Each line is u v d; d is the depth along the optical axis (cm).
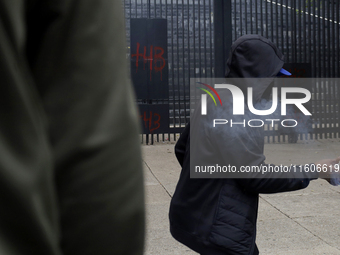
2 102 47
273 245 394
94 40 57
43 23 56
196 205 207
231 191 202
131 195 59
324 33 909
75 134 55
